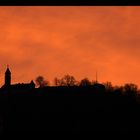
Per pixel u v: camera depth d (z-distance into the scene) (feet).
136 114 231.09
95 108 274.36
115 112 244.42
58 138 213.87
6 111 328.08
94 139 203.00
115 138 193.47
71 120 252.42
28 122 262.06
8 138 209.67
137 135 192.13
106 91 305.53
